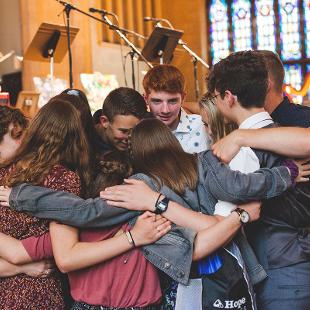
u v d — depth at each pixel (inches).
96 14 391.5
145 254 84.3
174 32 297.0
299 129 85.7
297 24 452.1
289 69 453.4
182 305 84.0
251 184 83.1
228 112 91.4
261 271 88.4
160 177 86.6
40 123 91.9
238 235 88.0
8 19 355.3
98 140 116.2
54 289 90.8
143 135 89.3
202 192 87.8
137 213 85.7
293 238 89.4
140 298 84.9
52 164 89.4
